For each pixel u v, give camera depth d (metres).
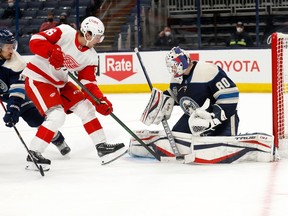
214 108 7.69
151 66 18.34
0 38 7.75
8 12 22.47
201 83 7.75
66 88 8.23
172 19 22.14
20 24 22.39
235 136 7.89
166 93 8.17
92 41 7.81
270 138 7.96
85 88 7.86
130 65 18.48
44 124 7.71
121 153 8.09
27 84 7.95
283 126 8.56
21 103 8.19
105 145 8.08
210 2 22.39
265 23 21.84
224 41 22.12
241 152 7.93
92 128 8.12
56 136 8.61
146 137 8.35
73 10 22.73
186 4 22.36
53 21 20.23
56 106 7.86
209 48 18.02
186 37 21.77
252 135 7.96
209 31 22.17
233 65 17.84
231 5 22.34
